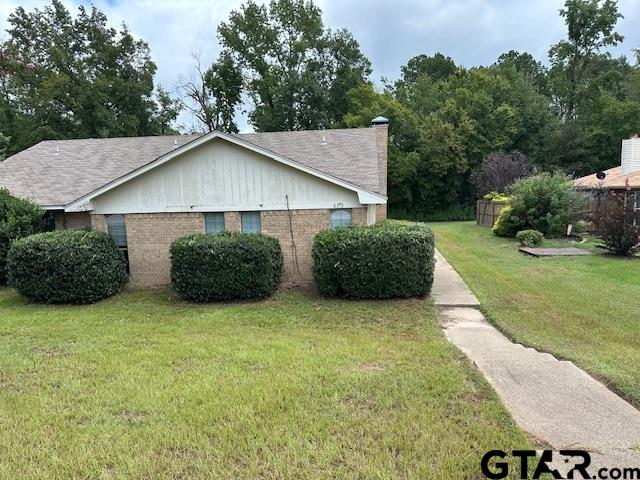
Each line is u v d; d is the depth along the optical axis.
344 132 15.21
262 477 2.96
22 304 9.11
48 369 5.06
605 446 3.27
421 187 35.78
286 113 35.53
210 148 9.91
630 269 10.88
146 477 2.99
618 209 13.18
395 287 8.56
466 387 4.29
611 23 36.66
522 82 38.34
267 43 36.16
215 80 35.28
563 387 4.34
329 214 10.06
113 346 5.92
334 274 8.72
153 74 34.53
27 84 29.08
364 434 3.46
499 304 8.02
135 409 3.97
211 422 3.70
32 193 12.36
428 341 6.00
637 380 4.45
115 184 9.84
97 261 9.16
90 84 30.42
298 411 3.83
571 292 8.86
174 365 5.10
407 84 49.25
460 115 35.31
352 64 38.59
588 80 38.25
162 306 8.65
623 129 33.25
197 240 8.95
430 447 3.24
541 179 18.41
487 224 24.73
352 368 4.86
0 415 3.94
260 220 10.12
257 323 7.18
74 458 3.24
